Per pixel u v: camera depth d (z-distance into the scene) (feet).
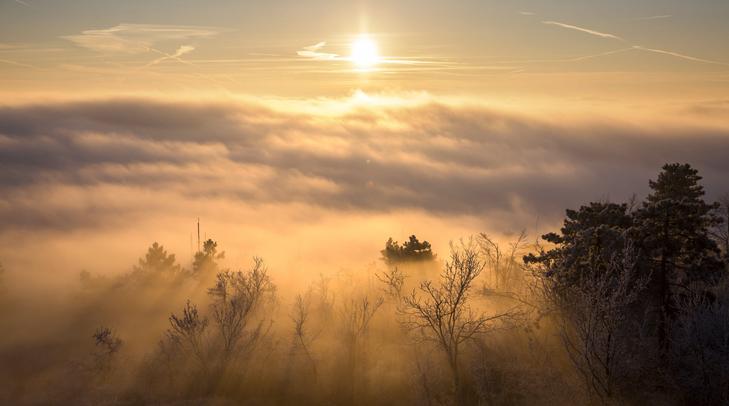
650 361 94.07
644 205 117.70
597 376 92.12
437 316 102.47
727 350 89.15
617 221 104.73
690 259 96.12
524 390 98.53
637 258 93.61
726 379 88.53
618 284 91.86
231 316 115.44
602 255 96.73
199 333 115.96
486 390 99.50
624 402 89.76
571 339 101.45
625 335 94.32
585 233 99.04
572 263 99.86
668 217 94.48
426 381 102.99
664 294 95.35
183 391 109.29
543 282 104.78
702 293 97.91
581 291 93.50
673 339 94.79
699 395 90.53
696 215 94.73
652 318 97.91
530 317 112.37
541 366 103.35
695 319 91.25
